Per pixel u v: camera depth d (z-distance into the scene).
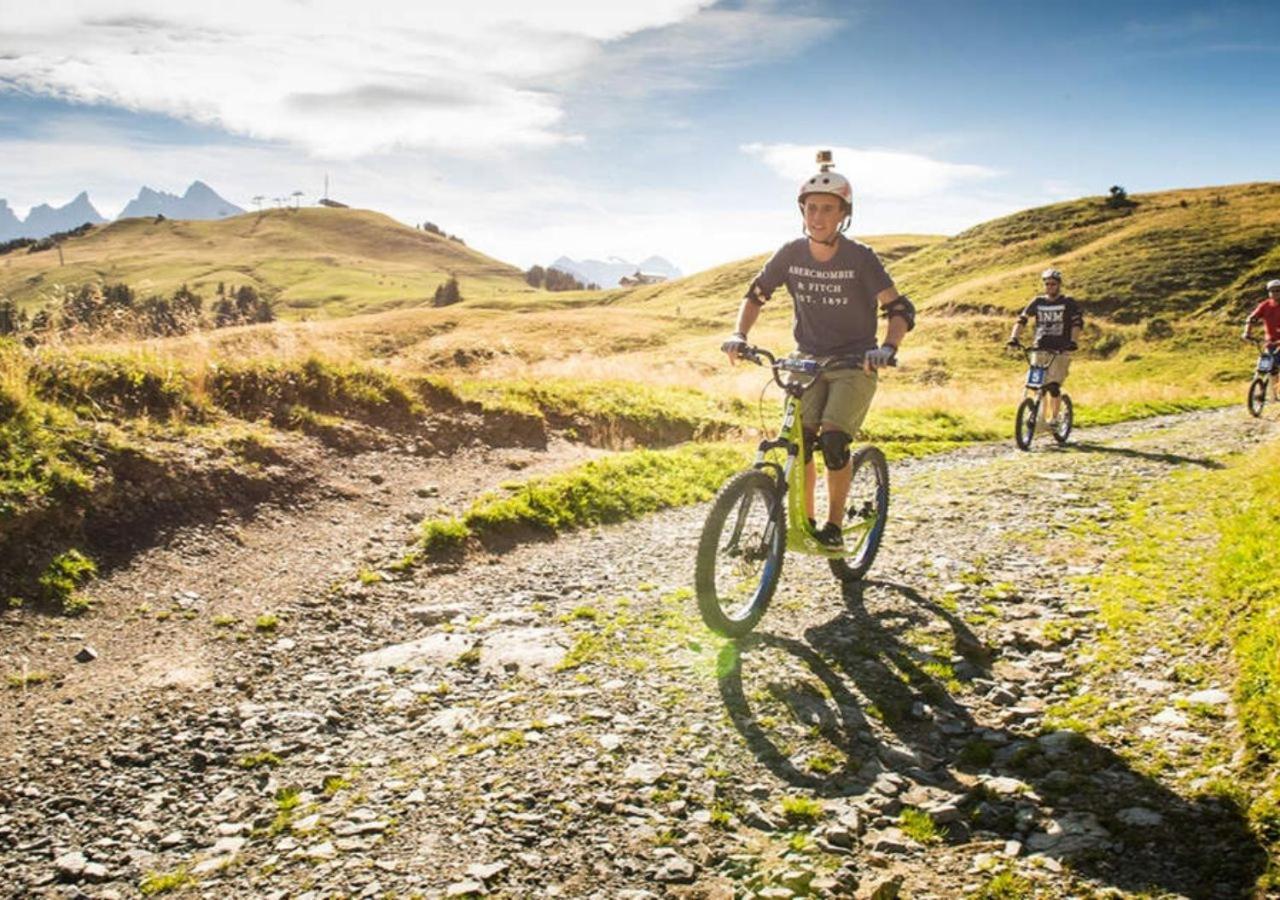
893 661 5.48
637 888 3.42
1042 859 3.55
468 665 5.68
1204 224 98.69
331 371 12.13
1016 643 5.72
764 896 3.31
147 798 4.28
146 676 5.57
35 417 8.19
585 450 13.33
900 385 58.53
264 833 3.92
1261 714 4.24
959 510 9.28
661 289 192.38
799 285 6.06
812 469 6.13
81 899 3.53
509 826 3.81
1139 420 20.33
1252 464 11.10
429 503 9.72
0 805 4.20
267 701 5.29
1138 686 4.94
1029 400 14.50
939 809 3.90
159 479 8.23
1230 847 3.50
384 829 3.84
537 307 189.75
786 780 4.20
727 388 20.14
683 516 10.03
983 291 92.25
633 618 6.37
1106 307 81.44
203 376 10.62
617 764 4.30
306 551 8.02
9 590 6.35
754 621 5.79
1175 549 7.38
